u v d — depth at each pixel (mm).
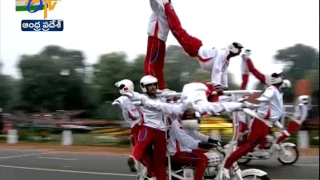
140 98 6082
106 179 11172
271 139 12328
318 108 28094
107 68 29219
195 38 6637
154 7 6676
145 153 6465
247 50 9828
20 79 34844
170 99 6617
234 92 6363
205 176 6449
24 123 30391
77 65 35281
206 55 6461
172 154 6398
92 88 34688
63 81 34531
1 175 12047
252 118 7266
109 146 21906
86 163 14859
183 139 6270
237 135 6410
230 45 6320
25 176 11828
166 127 6363
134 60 27781
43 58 34812
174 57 24609
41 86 34312
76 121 31016
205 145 6332
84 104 35156
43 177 11625
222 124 9562
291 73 28594
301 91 13086
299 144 18984
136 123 6902
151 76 6348
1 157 17094
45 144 23250
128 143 22062
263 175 6422
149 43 6805
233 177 6484
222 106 5871
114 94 29125
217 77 6309
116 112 34188
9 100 35031
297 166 13109
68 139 23141
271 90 7371
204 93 6012
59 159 16250
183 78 24250
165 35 6812
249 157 12305
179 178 6422
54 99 34438
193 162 6324
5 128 28875
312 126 21891
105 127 27250
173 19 6602
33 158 16641
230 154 6414
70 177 11570
